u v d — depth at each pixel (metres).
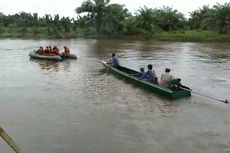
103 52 38.41
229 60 31.48
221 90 17.73
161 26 73.56
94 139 10.60
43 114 13.11
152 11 74.31
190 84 19.41
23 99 15.34
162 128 11.65
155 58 32.91
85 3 71.00
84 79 20.23
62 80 19.88
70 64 26.77
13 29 76.12
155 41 61.09
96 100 15.30
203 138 10.74
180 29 73.75
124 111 13.62
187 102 15.02
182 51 40.78
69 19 77.19
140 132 11.25
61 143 10.26
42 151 9.69
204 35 65.25
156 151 9.73
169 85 16.27
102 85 18.53
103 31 69.88
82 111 13.55
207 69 25.59
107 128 11.60
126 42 57.38
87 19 72.69
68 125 11.86
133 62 29.75
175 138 10.73
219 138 10.75
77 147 9.98
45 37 69.06
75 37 69.56
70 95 16.17
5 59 29.86
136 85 18.31
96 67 25.30
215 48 45.78
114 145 10.15
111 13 69.81
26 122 12.12
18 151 4.05
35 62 27.70
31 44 50.00
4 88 17.59
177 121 12.41
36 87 17.88
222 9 65.94
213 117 12.90
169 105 14.53
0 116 12.78
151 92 16.81
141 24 69.19
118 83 19.06
